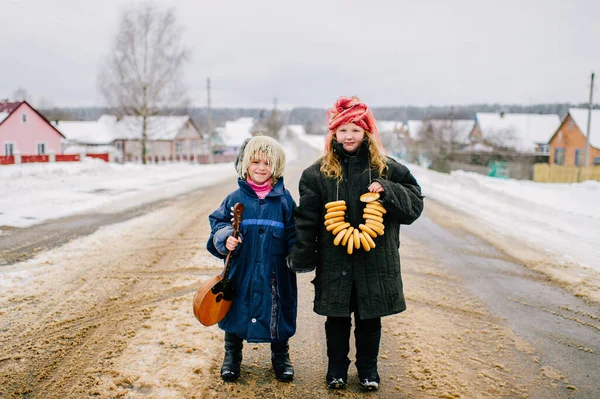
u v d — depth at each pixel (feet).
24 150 122.52
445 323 13.26
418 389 9.57
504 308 14.65
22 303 13.62
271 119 264.31
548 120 172.04
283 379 9.70
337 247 8.91
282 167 9.51
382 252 8.91
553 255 21.63
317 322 13.23
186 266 18.07
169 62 108.58
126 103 108.58
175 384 9.41
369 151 8.98
